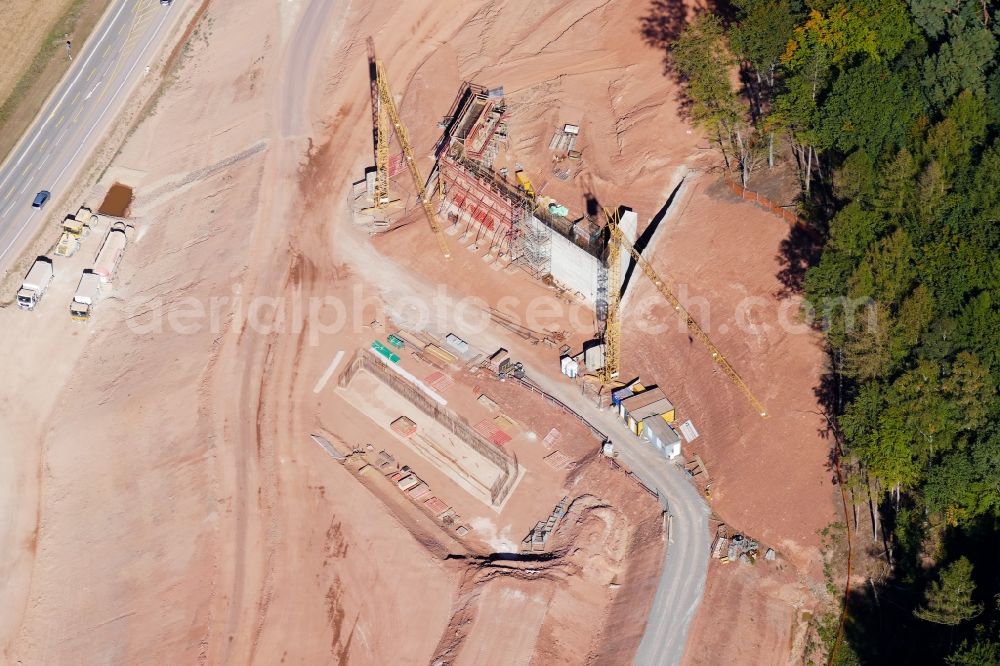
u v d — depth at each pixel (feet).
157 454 496.23
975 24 468.34
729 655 401.70
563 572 432.66
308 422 501.15
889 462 405.18
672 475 460.14
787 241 502.38
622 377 499.10
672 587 419.33
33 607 465.06
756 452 452.35
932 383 406.00
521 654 412.57
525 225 540.11
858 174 457.68
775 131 517.14
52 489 502.79
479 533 457.27
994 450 393.29
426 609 431.02
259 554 456.45
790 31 510.58
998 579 391.45
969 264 426.92
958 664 366.22
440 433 494.18
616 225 509.35
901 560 418.10
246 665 428.15
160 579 453.58
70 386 541.34
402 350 525.34
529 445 485.56
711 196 533.14
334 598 440.86
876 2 489.67
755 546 430.20
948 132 449.48
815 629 411.34
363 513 462.19
